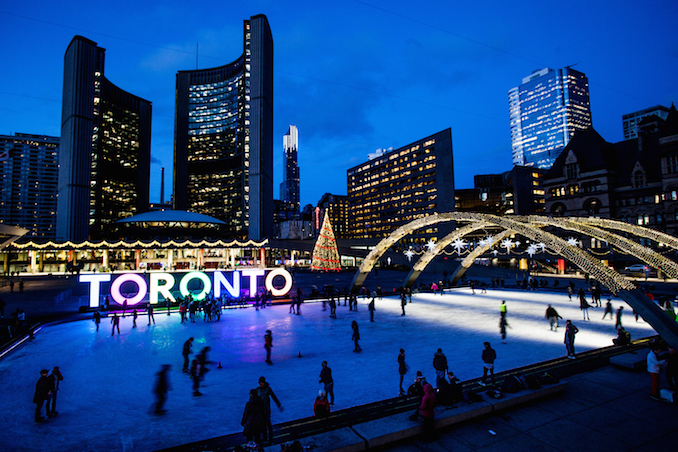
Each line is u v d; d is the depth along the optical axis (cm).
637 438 895
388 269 9081
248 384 1362
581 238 6719
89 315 3053
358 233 17400
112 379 1443
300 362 1633
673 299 3016
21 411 1151
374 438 843
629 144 7225
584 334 2078
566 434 920
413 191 13650
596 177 7138
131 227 11469
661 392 1119
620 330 1814
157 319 2922
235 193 19000
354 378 1395
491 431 938
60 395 1277
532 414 1036
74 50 13350
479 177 17325
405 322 2591
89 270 9444
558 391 1177
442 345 1897
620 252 6062
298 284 5650
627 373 1366
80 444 930
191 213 12425
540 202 12612
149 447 905
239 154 18850
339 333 2258
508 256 7275
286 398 1203
